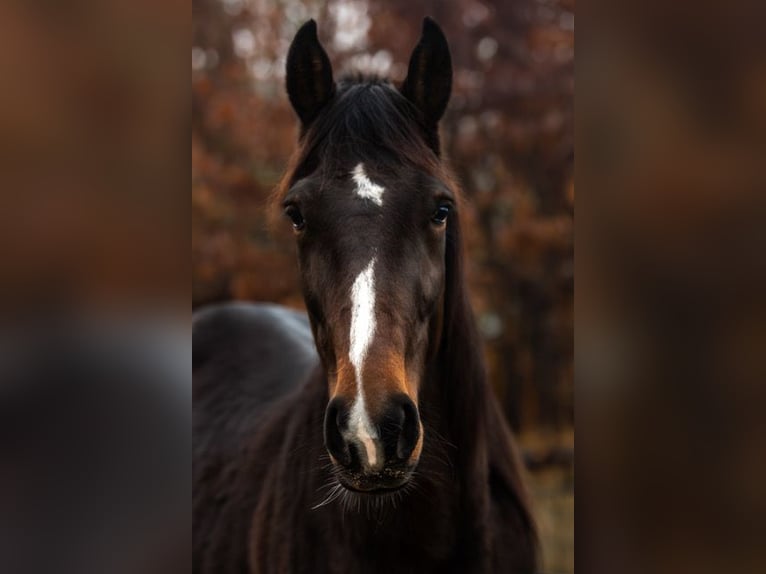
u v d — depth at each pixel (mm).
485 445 1978
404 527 1790
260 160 6633
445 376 1876
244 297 6312
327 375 1659
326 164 1661
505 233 6609
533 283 7039
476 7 6816
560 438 7047
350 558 1822
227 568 2348
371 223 1553
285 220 1952
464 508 1876
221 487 2551
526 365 7395
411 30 6910
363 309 1470
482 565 1913
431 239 1669
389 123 1700
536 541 2227
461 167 6613
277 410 2510
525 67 6762
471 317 1972
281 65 7055
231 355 3129
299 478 2047
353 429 1367
